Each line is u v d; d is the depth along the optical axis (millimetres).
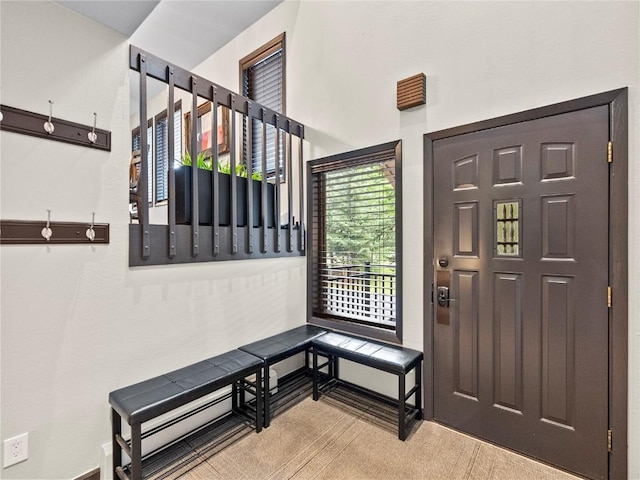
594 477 1653
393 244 2441
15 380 1410
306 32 2977
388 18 2406
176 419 1908
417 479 1687
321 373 2912
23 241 1427
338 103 2721
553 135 1747
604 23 1604
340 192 2809
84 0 1500
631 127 1543
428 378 2213
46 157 1495
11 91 1399
